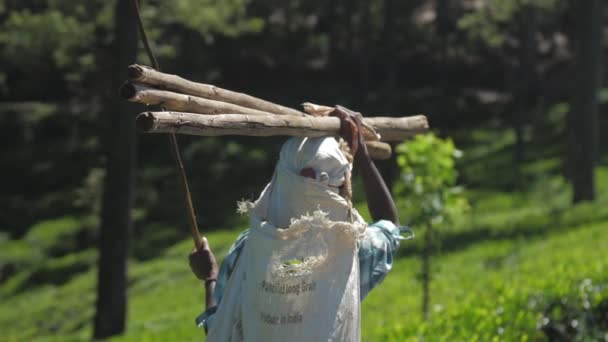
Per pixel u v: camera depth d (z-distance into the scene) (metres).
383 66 43.62
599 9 28.39
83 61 26.00
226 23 25.36
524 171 33.47
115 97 19.47
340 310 3.68
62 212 35.59
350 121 4.14
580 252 16.03
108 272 19.86
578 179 27.98
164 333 17.66
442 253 21.70
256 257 3.69
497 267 18.98
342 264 3.70
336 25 45.16
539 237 22.09
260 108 4.19
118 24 18.75
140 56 24.45
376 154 5.12
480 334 8.52
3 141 41.94
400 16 42.00
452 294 15.66
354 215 3.84
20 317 25.16
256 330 3.68
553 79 42.97
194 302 22.75
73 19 24.03
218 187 35.94
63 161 39.88
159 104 3.70
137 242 30.91
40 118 42.38
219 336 3.87
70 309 25.12
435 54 44.44
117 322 19.94
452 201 13.59
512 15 35.69
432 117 41.44
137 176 37.34
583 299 9.51
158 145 40.06
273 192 3.84
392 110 36.75
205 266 4.45
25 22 24.00
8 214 35.59
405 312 14.85
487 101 42.66
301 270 3.60
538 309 9.38
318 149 3.82
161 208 34.00
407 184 13.49
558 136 37.56
